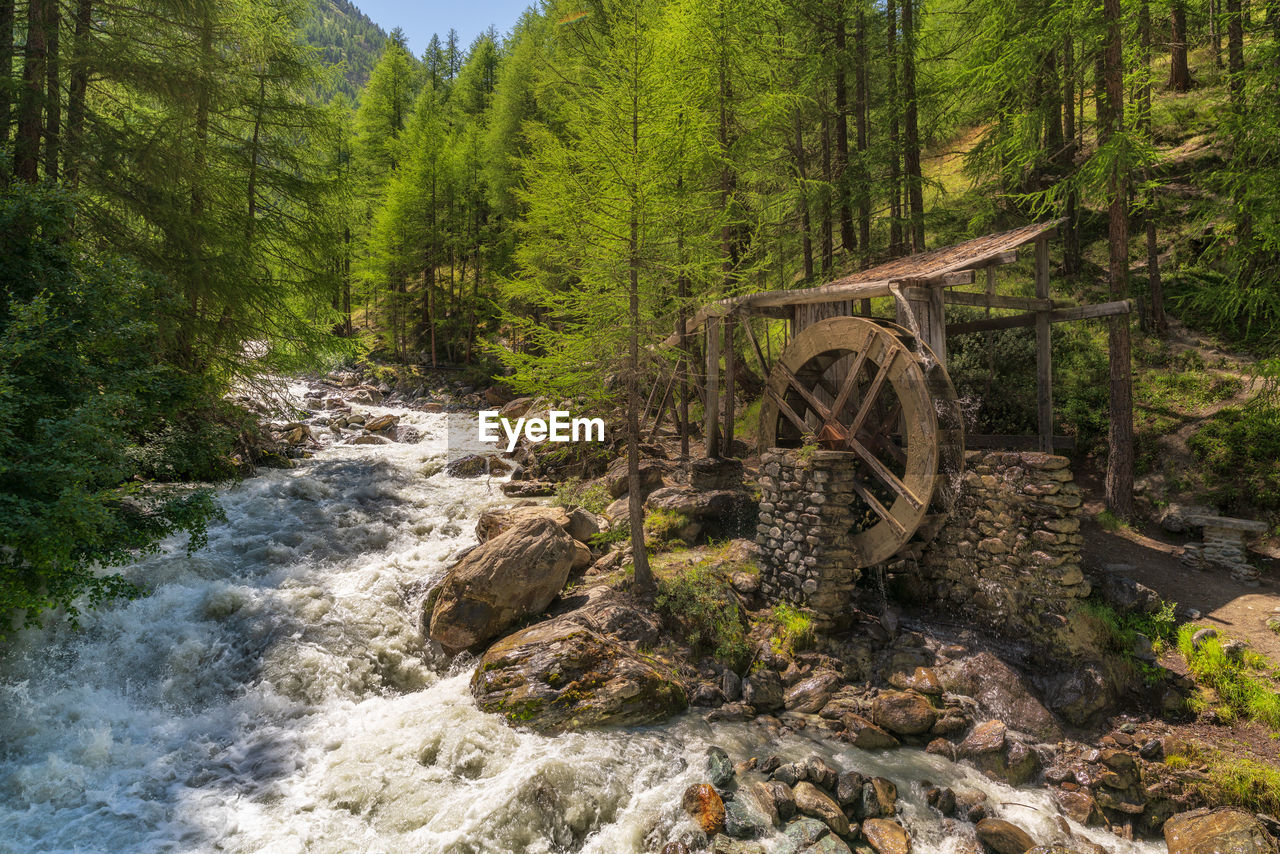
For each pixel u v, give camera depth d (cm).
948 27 1616
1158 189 1656
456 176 3014
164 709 723
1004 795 613
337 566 1064
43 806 569
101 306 753
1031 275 1702
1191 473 1089
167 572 955
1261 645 746
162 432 959
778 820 568
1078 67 1146
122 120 1180
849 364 1062
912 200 1495
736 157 1383
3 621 676
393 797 588
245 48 1320
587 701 695
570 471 1508
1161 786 603
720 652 800
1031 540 791
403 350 3167
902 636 827
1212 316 1328
